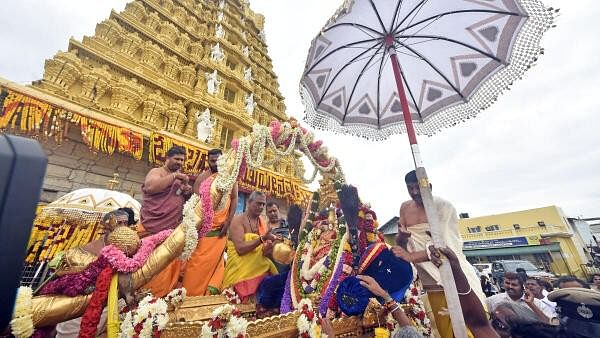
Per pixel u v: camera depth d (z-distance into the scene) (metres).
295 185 10.31
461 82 3.44
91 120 6.29
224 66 13.06
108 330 1.90
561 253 22.62
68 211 4.84
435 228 2.58
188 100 10.52
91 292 2.03
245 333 1.87
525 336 3.24
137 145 6.93
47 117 5.66
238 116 11.89
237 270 3.67
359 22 3.32
